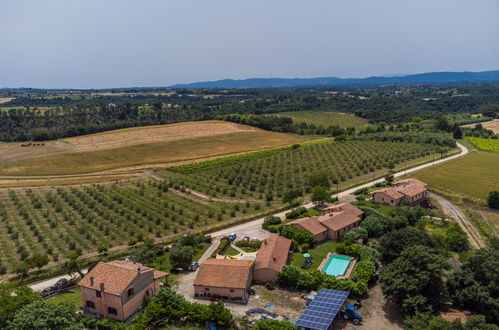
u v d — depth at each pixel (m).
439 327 55.19
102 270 71.00
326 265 85.75
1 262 92.50
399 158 194.25
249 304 71.12
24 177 176.00
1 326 57.12
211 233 108.06
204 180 165.62
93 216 119.75
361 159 194.38
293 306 70.12
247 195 144.88
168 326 64.06
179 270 85.56
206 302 72.25
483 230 106.50
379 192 128.62
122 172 185.38
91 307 69.06
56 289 78.81
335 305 64.75
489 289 65.19
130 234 108.06
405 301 63.97
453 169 172.62
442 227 108.94
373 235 103.12
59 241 104.31
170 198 141.88
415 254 68.31
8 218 122.19
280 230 101.50
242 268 76.00
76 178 174.50
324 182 137.50
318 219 105.44
